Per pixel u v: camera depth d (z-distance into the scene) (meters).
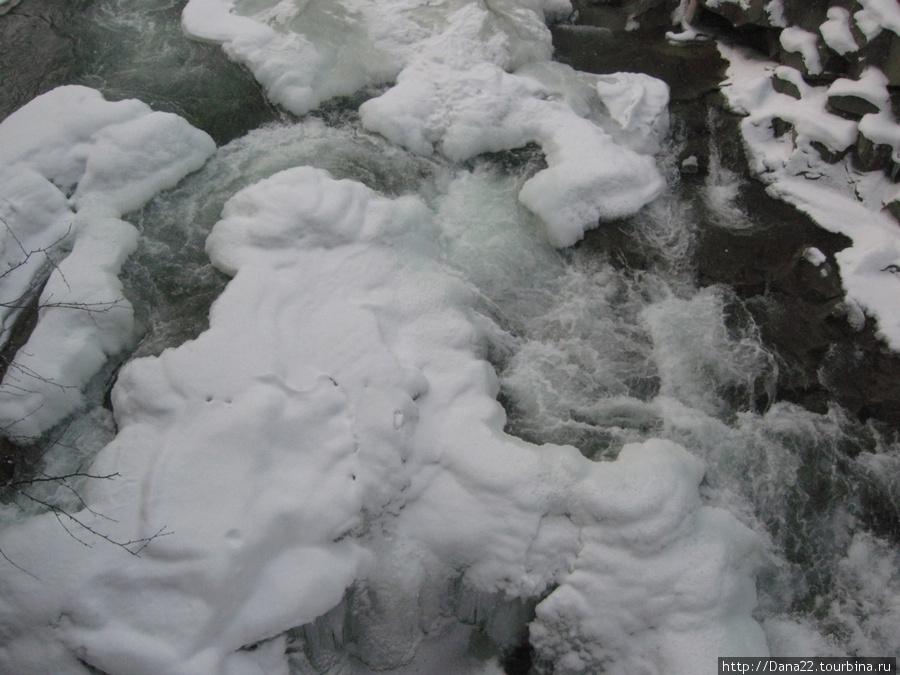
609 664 8.00
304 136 12.58
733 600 8.03
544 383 9.98
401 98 12.60
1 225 10.12
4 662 7.31
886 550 8.92
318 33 13.75
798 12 12.77
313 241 10.31
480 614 8.75
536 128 12.62
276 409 8.59
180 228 11.02
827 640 8.45
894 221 11.07
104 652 7.22
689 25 14.79
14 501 8.38
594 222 11.61
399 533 8.61
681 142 12.97
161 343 9.71
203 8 14.12
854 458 9.44
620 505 8.18
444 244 11.31
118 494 8.02
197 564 7.56
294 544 8.03
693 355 10.28
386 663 8.71
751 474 9.31
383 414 8.68
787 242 11.38
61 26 14.12
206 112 12.75
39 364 9.10
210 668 7.29
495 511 8.43
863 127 11.25
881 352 10.10
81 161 11.26
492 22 14.05
